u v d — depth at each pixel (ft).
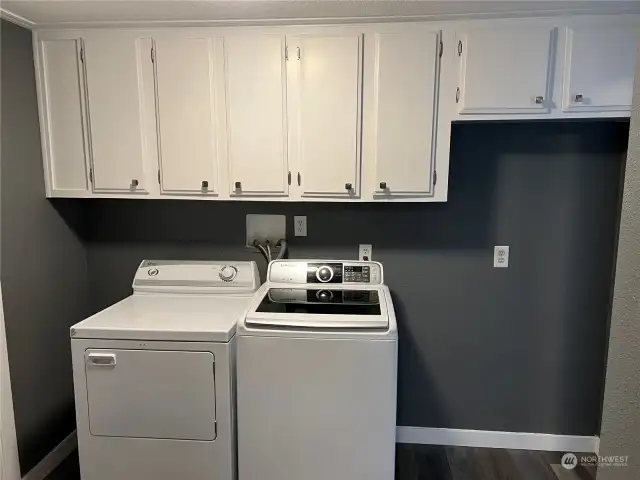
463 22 6.69
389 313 6.21
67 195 7.48
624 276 2.75
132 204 8.52
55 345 7.80
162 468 6.24
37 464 7.37
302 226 8.34
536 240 8.04
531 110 6.75
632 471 2.70
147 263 8.08
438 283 8.30
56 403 7.84
